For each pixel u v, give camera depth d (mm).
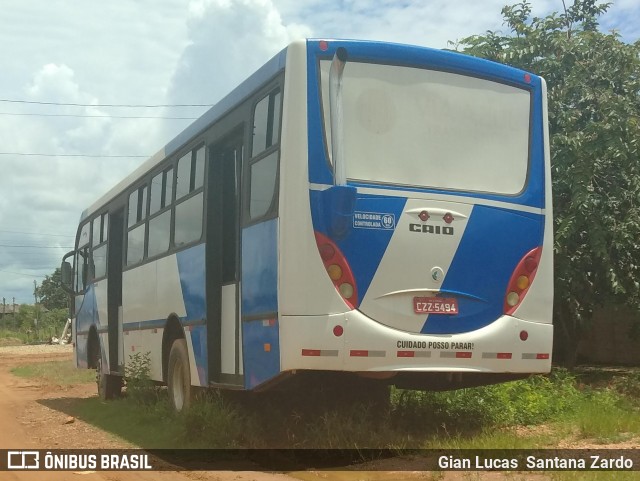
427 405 8695
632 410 9539
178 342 9680
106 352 13266
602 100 12906
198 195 9156
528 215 7660
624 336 16719
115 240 13320
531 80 7984
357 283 6758
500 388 9328
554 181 13109
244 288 7605
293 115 6875
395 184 7059
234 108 8289
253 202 7566
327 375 6930
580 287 13469
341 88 6738
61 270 16641
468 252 7250
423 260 7039
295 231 6707
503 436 7562
